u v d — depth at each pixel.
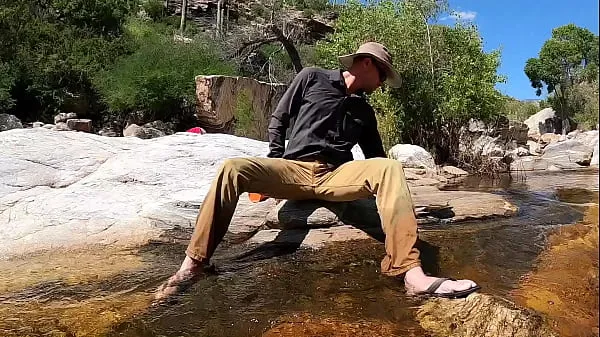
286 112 3.72
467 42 13.56
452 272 3.10
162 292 2.92
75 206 4.47
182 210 4.47
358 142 3.96
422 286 2.76
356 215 4.07
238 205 4.48
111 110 15.55
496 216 4.59
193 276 3.12
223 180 3.25
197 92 14.35
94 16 19.02
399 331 2.31
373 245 3.69
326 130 3.63
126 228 4.28
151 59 16.08
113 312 2.64
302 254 3.58
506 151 14.08
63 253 3.89
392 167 3.15
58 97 15.23
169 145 5.41
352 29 14.19
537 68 31.22
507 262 3.28
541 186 8.30
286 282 3.03
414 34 13.32
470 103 12.84
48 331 2.42
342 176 3.47
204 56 17.12
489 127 14.53
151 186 4.77
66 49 16.56
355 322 2.41
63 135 5.59
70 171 5.00
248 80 15.03
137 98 15.26
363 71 3.63
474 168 11.90
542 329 2.23
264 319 2.48
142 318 2.55
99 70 16.41
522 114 29.59
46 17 18.08
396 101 12.91
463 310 2.44
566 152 13.48
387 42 13.21
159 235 4.24
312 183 3.58
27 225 4.25
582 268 2.90
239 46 23.08
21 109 15.45
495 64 13.47
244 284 3.01
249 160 3.36
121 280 3.21
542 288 2.74
